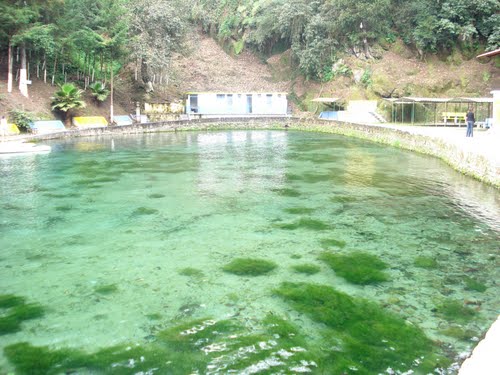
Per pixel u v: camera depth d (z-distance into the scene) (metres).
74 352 5.29
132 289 7.07
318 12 49.47
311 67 49.00
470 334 5.68
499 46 42.78
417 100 34.25
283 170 18.42
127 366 5.01
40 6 32.53
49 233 10.02
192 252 8.77
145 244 9.25
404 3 48.94
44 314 6.25
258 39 54.72
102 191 14.34
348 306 6.45
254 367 4.96
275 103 47.91
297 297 6.75
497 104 24.56
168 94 48.62
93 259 8.40
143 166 19.45
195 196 13.66
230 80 53.47
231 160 21.34
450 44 45.91
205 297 6.77
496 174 14.49
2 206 12.41
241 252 8.77
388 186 15.13
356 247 9.09
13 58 35.12
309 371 4.88
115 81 46.00
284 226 10.55
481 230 10.23
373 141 30.58
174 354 5.23
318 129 40.31
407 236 9.80
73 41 36.00
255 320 6.04
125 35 39.00
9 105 30.14
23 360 5.12
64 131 31.66
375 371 4.89
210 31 61.44
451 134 25.33
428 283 7.30
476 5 44.38
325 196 13.66
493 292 6.96
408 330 5.77
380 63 46.62
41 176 16.95
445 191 14.27
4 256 8.58
